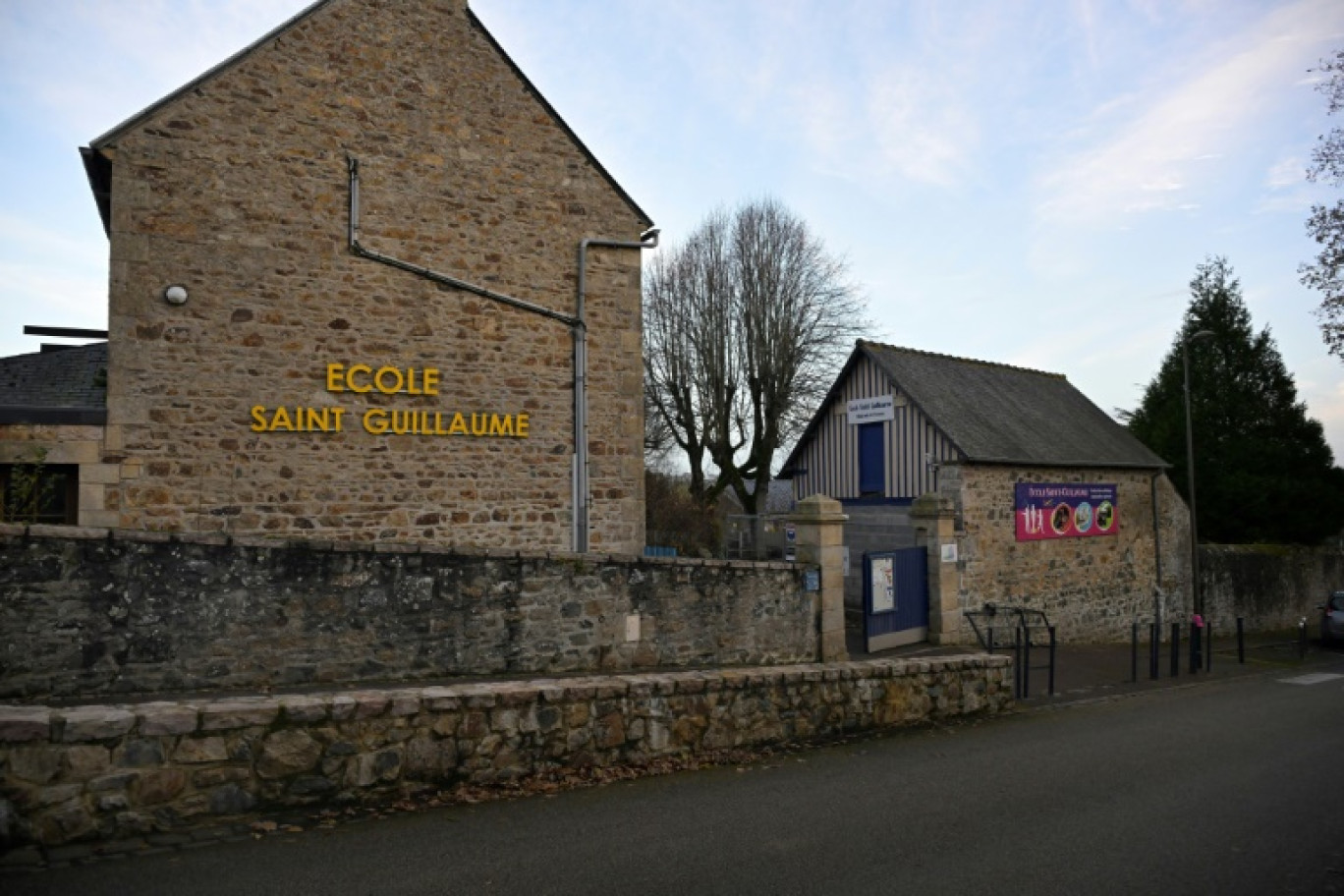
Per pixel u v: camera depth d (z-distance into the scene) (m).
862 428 18.98
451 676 8.02
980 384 20.06
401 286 11.43
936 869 4.81
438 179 11.75
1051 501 18.06
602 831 5.19
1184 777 7.14
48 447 9.48
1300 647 18.67
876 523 18.41
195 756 4.82
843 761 7.15
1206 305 29.56
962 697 9.42
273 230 10.68
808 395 27.23
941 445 16.86
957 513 16.31
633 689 6.50
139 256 9.98
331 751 5.21
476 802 5.56
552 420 12.36
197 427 10.16
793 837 5.25
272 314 10.62
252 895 4.08
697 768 6.66
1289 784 7.02
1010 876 4.75
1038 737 8.60
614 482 12.80
